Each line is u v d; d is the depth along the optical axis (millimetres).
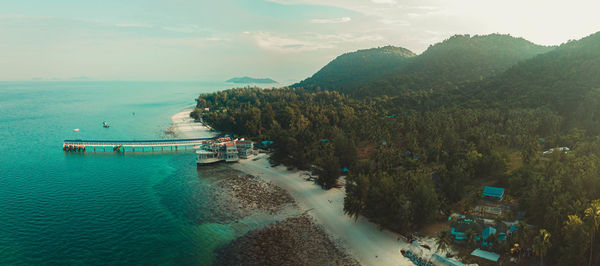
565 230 67250
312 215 104812
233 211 108812
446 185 102688
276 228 96500
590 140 137625
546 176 102062
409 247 82188
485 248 75812
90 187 132250
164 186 133875
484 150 136750
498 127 169875
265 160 170500
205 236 92062
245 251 84125
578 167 100250
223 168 160250
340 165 139250
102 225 98125
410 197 95562
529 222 85188
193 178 144500
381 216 93438
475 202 100375
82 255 81688
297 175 144875
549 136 162250
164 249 85188
